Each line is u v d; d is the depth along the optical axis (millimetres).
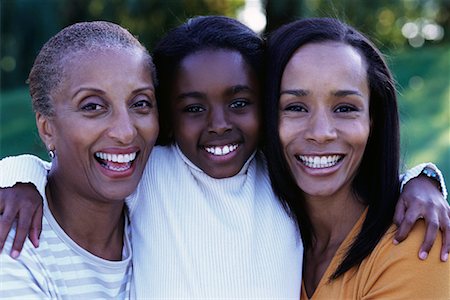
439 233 2441
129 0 13336
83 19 13711
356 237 2600
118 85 2328
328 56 2535
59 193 2506
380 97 2639
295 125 2572
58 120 2377
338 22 2670
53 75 2361
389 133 2641
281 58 2590
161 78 2775
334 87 2506
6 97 12094
